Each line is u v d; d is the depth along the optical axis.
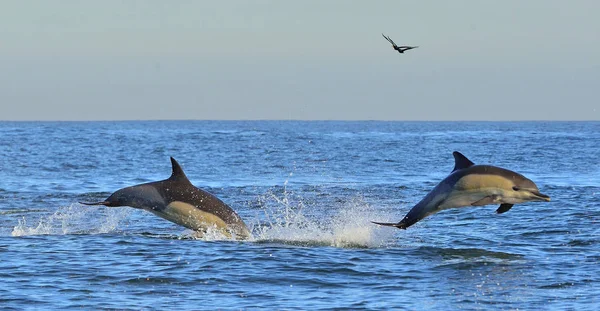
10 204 80.88
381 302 38.16
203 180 114.19
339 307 37.22
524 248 53.34
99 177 118.56
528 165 146.75
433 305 37.62
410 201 86.50
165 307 36.94
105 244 53.09
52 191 95.25
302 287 41.16
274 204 82.81
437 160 163.50
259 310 36.62
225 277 43.06
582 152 193.00
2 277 42.41
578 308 36.91
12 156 169.00
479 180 47.22
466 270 45.50
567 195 88.25
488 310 36.75
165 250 50.78
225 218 57.34
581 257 49.56
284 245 53.59
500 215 70.88
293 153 192.75
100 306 36.97
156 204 56.75
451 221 67.56
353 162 157.50
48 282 41.44
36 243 53.41
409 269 45.72
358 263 47.22
